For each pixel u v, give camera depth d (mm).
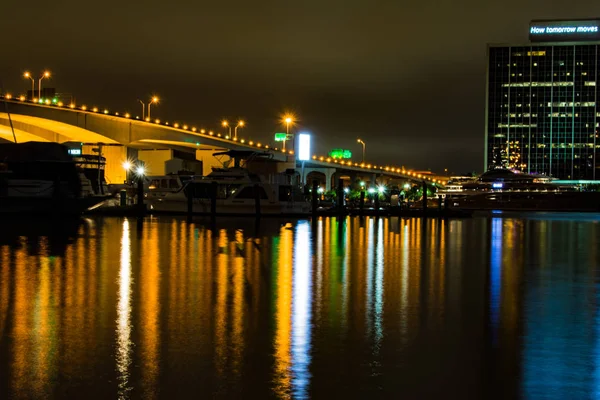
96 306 16484
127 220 56844
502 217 91250
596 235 49219
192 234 41906
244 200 63812
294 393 10117
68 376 10750
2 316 15203
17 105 139500
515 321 15414
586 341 13438
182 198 64562
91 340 13016
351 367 11445
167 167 111312
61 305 16578
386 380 10773
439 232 50750
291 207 64875
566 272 25234
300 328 14367
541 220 79938
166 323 14617
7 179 53969
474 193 143250
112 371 11023
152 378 10695
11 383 10391
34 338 13125
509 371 11289
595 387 10461
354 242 38656
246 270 24125
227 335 13570
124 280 21047
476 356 12234
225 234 42531
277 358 11922
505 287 20984
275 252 31438
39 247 32188
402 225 59906
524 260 29734
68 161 55875
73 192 55906
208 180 64125
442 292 19688
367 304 17406
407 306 17219
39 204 54781
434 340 13438
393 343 13148
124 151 154500
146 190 65812
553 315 16219
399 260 28797
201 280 21297
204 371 11094
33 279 21047
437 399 9922
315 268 25203
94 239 37094
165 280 21188
